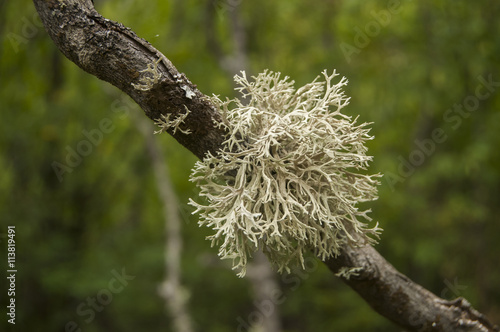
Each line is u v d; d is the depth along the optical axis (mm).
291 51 5996
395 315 1458
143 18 4754
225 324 7074
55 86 5414
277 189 1192
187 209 5543
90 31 1100
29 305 5824
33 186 5891
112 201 6328
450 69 5422
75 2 1104
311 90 1288
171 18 5184
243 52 4934
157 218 6516
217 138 1192
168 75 1122
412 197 5984
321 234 1285
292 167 1226
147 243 6641
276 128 1198
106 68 1120
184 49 5160
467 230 6402
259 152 1202
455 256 6387
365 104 6062
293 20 5871
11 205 5785
